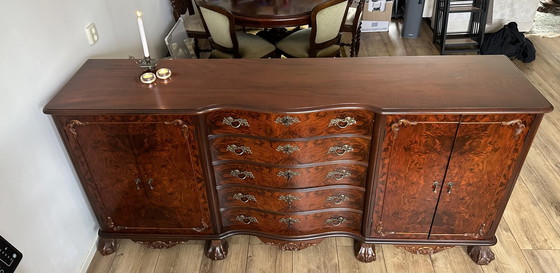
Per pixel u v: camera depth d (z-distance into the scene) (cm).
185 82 170
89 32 195
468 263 197
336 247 208
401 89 160
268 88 164
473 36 387
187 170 174
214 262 203
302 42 305
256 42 307
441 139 156
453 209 179
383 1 396
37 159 162
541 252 200
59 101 159
